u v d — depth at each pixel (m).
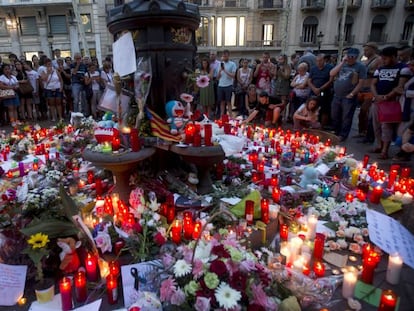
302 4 25.84
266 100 7.28
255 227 2.41
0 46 24.78
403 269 2.15
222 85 7.89
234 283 1.50
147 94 2.98
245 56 27.33
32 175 3.51
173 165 3.36
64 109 9.04
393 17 25.42
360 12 25.62
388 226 2.43
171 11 2.88
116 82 3.01
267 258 2.12
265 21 26.75
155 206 2.56
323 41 26.47
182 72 3.17
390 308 1.55
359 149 5.42
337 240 2.46
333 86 6.35
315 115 6.07
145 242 2.13
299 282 1.81
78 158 4.20
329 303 1.81
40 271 1.87
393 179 3.47
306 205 2.95
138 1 2.98
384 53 4.71
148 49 3.00
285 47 26.38
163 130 3.01
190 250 1.70
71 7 23.47
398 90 4.57
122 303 1.82
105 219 2.33
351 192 3.26
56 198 2.35
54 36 24.52
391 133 4.69
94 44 24.52
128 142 2.94
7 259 1.98
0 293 1.84
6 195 2.91
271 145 4.85
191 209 2.71
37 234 1.87
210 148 2.82
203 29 26.23
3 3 23.11
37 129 5.71
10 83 7.34
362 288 1.92
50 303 1.82
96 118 8.21
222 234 2.12
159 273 1.72
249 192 2.99
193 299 1.49
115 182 2.98
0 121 7.87
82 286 1.81
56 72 8.09
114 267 1.86
